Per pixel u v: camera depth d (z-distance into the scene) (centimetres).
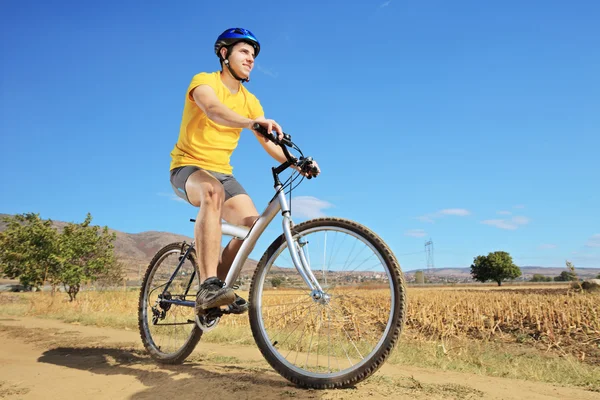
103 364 342
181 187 307
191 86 292
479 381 316
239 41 306
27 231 2003
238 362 351
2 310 1095
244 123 269
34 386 276
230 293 260
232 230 297
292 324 404
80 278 1944
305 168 279
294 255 273
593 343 840
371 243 257
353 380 245
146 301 383
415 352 532
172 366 330
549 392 291
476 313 1143
